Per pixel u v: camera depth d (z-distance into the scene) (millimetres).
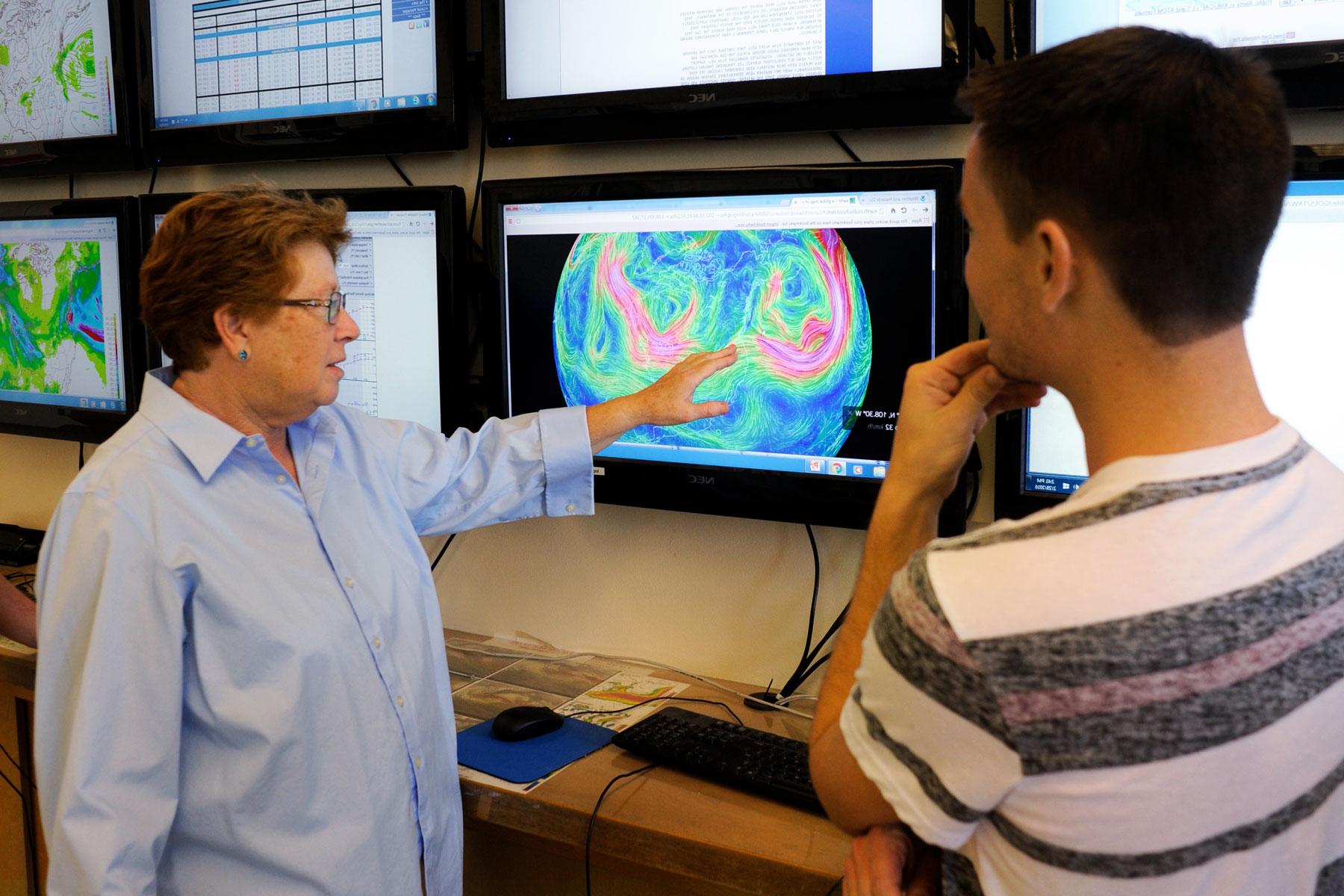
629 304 1604
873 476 1468
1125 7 1260
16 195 2320
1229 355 603
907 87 1394
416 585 1321
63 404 2164
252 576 1152
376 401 1839
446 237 1704
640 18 1559
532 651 1857
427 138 1754
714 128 1540
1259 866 574
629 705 1614
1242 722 552
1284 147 586
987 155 652
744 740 1410
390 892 1224
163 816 1114
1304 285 1224
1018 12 1306
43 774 1127
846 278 1440
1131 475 593
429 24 1708
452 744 1342
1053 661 558
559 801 1308
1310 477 608
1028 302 645
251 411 1229
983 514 1515
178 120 1985
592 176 1585
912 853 763
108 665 1088
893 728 632
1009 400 835
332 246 1250
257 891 1166
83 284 2074
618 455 1670
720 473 1575
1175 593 554
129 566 1103
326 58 1812
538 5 1631
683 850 1218
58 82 2094
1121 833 563
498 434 1486
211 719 1141
